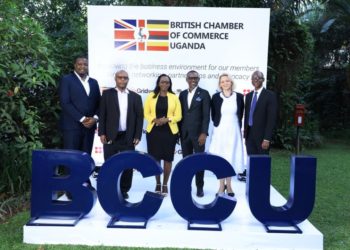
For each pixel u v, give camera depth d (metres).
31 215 3.81
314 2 10.12
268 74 9.53
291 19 9.43
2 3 4.51
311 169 3.67
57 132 6.25
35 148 4.93
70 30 7.60
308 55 10.01
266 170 3.67
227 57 6.03
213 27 5.99
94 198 3.91
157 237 3.65
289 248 3.62
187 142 4.92
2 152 5.04
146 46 6.05
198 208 3.72
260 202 3.68
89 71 6.07
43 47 4.92
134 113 4.68
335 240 3.89
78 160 3.79
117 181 3.75
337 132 13.26
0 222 4.27
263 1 9.18
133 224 3.73
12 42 4.67
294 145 9.78
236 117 5.00
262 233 3.61
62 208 3.81
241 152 5.03
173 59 6.05
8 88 4.72
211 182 5.66
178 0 8.12
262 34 5.98
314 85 13.86
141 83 6.10
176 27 6.01
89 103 4.70
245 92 6.05
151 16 6.00
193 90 4.92
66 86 4.60
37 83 4.72
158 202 3.78
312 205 3.68
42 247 3.56
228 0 9.05
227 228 3.73
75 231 3.67
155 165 3.72
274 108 4.85
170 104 4.76
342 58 13.41
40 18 8.57
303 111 7.84
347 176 6.93
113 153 4.69
